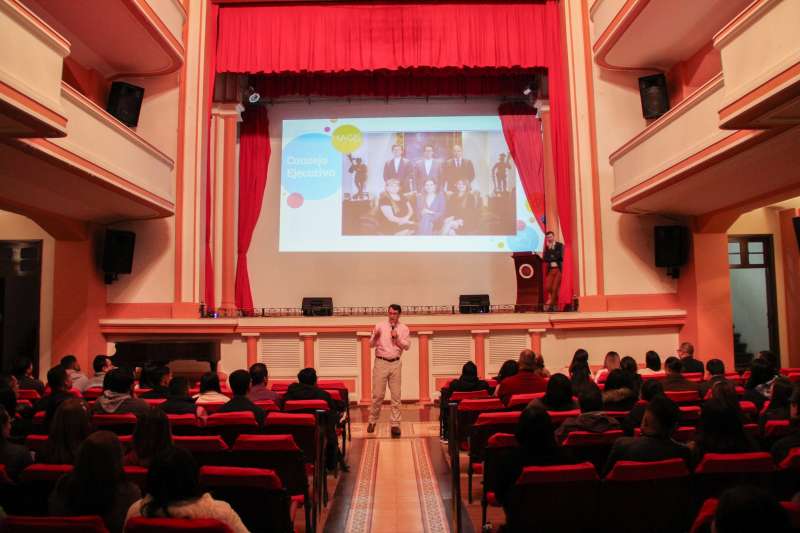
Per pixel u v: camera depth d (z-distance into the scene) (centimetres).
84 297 898
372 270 1196
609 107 977
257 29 1023
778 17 457
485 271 1193
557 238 1148
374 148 1215
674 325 946
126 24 793
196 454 331
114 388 430
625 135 973
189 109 965
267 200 1211
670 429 300
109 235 902
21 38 453
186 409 434
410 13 1027
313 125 1222
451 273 1194
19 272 990
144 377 601
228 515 226
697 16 807
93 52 873
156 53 877
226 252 1133
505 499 283
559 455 290
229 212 1141
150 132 952
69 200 779
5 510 279
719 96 630
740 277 1123
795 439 314
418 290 1191
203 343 812
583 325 909
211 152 1134
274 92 1172
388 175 1209
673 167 727
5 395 412
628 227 963
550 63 1023
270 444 326
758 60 483
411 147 1214
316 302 1130
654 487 272
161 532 204
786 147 609
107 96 943
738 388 504
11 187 711
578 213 970
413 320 907
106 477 245
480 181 1205
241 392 443
